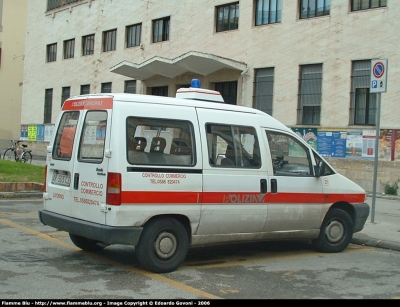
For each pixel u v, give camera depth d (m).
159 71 25.56
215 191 6.97
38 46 37.28
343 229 8.50
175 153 6.72
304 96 20.73
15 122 42.28
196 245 6.99
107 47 31.22
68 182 6.97
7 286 5.77
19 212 11.05
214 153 7.07
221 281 6.38
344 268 7.35
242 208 7.22
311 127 20.16
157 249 6.57
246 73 22.72
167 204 6.57
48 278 6.17
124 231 6.27
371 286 6.40
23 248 7.76
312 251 8.49
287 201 7.68
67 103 7.36
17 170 16.53
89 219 6.56
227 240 7.23
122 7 29.89
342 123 19.31
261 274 6.82
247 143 7.41
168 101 6.84
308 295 5.91
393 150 17.83
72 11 34.06
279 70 21.50
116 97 6.47
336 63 19.61
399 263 7.79
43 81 36.53
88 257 7.38
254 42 22.52
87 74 32.41
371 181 18.36
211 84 24.75
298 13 21.02
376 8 18.52
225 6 24.16
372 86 10.91
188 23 25.67
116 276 6.39
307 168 8.03
